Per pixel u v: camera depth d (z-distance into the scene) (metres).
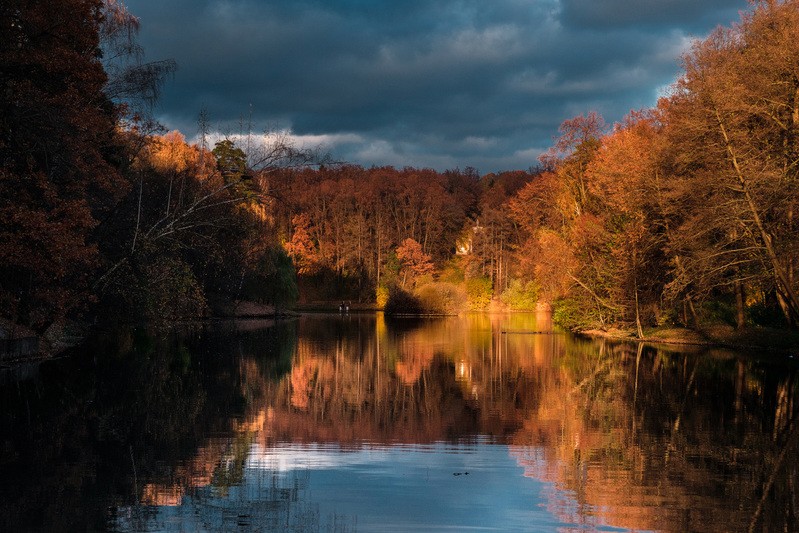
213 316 66.31
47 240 21.86
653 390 20.03
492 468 11.34
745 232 32.22
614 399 18.44
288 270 73.62
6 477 10.53
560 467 11.39
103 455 11.98
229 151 63.31
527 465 11.53
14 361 25.50
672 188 36.97
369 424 15.06
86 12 24.16
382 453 12.40
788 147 32.09
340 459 11.93
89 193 28.19
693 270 34.06
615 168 41.94
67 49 23.45
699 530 8.43
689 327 42.19
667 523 8.66
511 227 107.75
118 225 31.16
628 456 12.12
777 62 30.97
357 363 27.77
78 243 22.92
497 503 9.48
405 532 8.35
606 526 8.58
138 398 18.34
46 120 22.83
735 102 31.27
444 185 130.12
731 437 13.68
